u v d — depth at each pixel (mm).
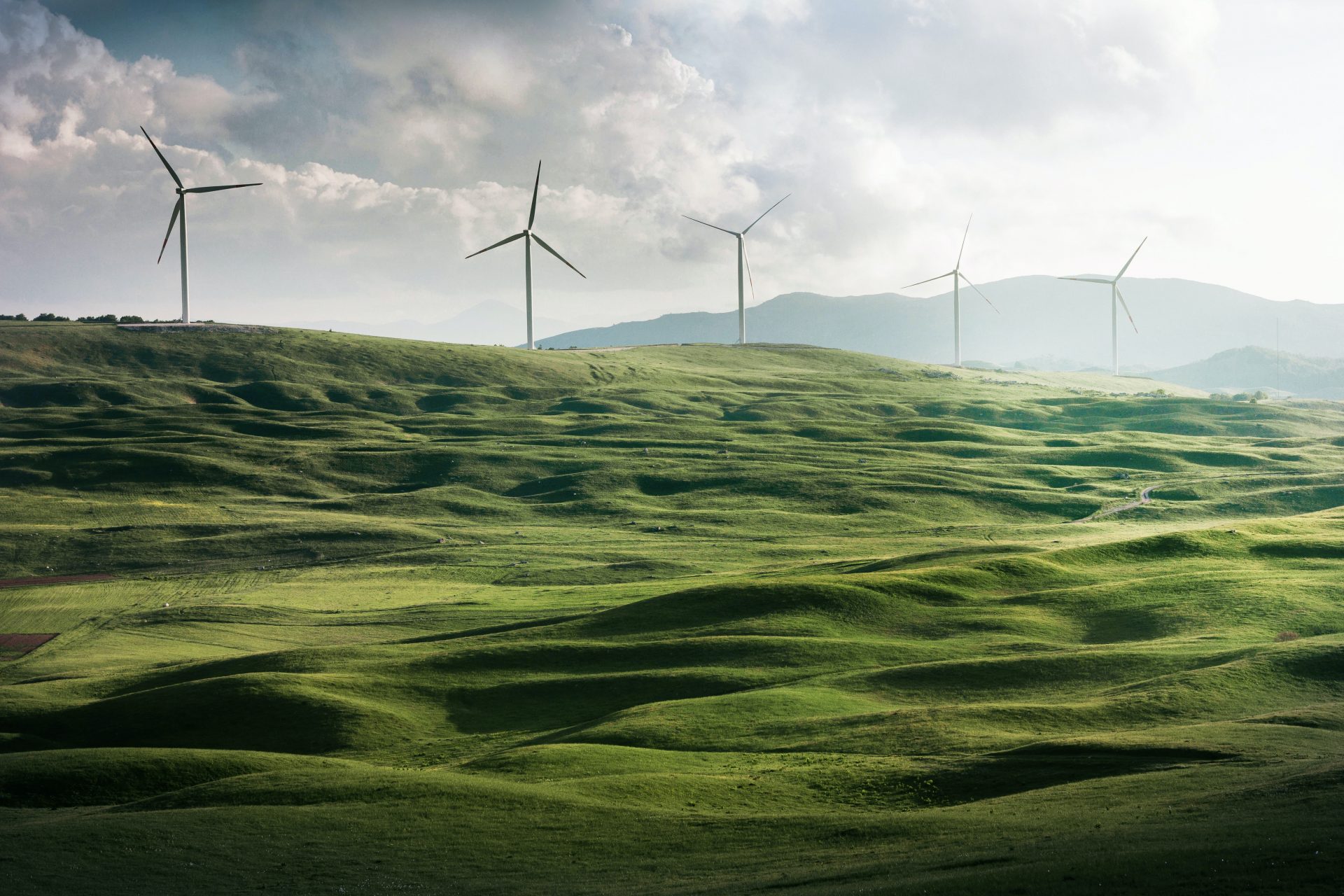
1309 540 120500
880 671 80375
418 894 39438
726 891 36156
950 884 32438
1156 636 89938
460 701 82562
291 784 56156
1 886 40969
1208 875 30078
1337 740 52250
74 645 119188
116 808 56188
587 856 43375
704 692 80562
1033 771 51156
